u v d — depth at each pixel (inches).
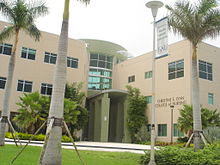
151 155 435.5
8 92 621.6
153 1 468.1
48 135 344.2
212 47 1334.9
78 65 1425.9
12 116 1192.8
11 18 659.4
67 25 397.4
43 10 678.5
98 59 1715.1
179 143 1083.9
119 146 920.9
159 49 456.1
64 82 375.9
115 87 1724.9
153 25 478.0
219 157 428.1
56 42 1373.0
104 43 1726.1
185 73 1234.0
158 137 1326.3
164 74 1362.0
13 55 647.8
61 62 378.3
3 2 648.4
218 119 1077.8
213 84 1299.2
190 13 581.6
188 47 1238.9
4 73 1202.0
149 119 1401.3
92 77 1676.9
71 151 605.3
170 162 449.7
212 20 570.6
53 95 368.5
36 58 1301.7
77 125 1237.7
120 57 1813.5
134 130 1385.3
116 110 1579.7
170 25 594.6
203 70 1270.9
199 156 440.5
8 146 601.0
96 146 852.6
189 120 1035.9
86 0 435.5
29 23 673.6
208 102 1261.1
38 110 1014.4
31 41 1296.8
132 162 490.0
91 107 1558.8
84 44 1471.5
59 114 362.0
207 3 576.1
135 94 1439.5
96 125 1428.4
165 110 1315.2
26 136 956.0
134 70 1577.3
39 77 1295.5
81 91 1405.0
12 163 372.8
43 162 342.3
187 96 1201.4
